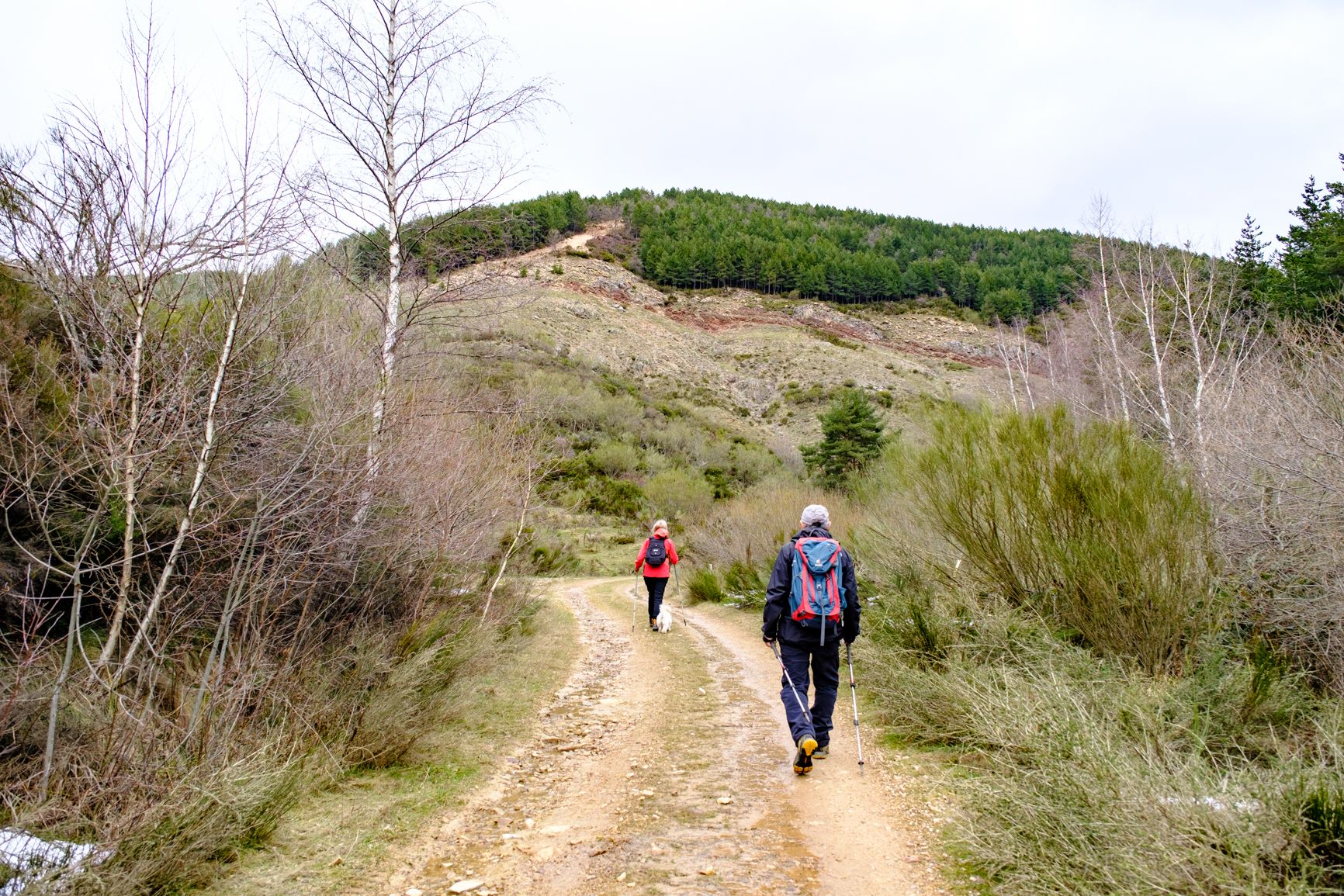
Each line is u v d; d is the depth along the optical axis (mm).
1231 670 5160
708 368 83562
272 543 5305
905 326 106125
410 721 5695
